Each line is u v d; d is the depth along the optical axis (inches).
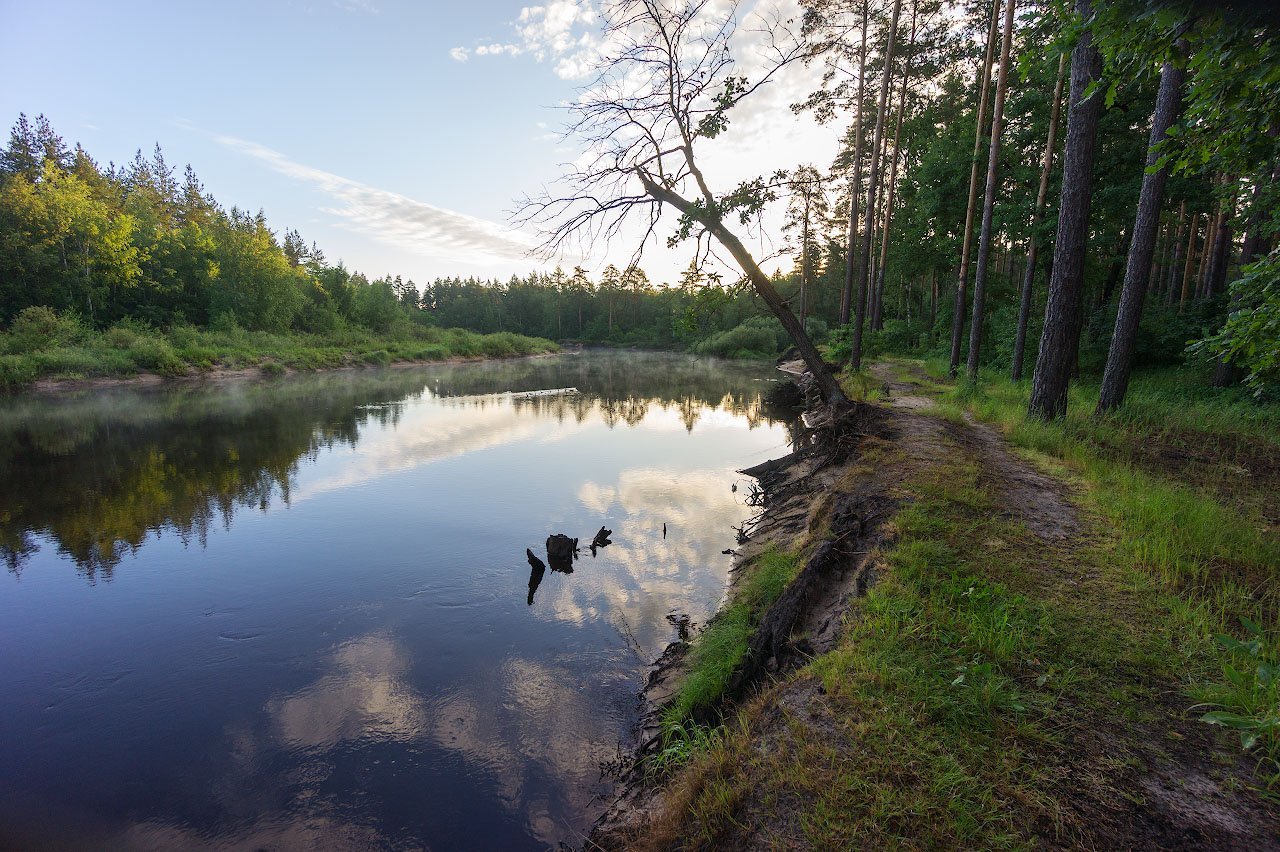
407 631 244.8
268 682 210.7
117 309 1600.6
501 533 366.9
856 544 208.2
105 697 203.2
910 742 110.5
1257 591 160.9
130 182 2551.7
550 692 197.5
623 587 281.6
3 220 1395.2
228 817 149.3
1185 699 120.8
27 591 289.0
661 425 780.0
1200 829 90.5
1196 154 142.4
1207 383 570.9
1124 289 409.1
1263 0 98.4
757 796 107.7
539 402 1048.2
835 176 1249.4
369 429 749.3
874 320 1294.3
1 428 719.7
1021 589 165.3
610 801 146.4
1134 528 203.6
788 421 786.8
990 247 708.7
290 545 347.9
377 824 144.8
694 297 429.1
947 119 1012.5
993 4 672.4
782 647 170.2
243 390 1197.1
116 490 466.6
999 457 322.3
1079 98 358.0
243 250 1916.8
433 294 4729.3
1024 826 92.0
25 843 142.5
